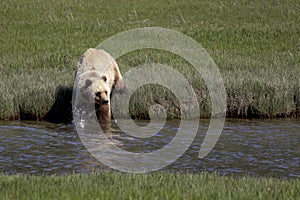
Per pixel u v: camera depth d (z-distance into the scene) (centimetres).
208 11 11769
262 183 3216
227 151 4581
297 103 5981
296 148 4669
